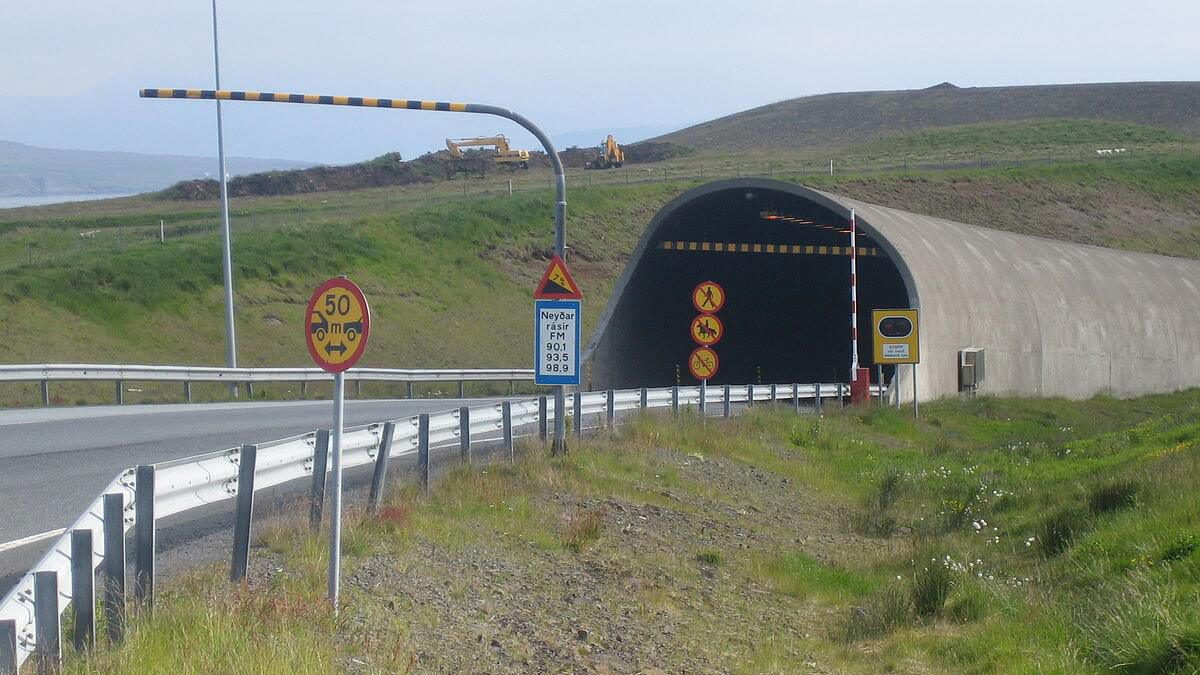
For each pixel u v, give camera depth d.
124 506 8.64
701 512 18.39
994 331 41.75
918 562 16.44
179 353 42.84
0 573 10.53
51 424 23.23
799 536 18.58
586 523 14.87
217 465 10.28
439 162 115.00
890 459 27.11
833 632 13.30
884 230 38.91
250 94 16.92
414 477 15.40
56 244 59.47
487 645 10.23
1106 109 167.00
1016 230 88.31
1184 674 9.80
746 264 46.91
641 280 42.19
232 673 7.70
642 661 10.98
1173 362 51.12
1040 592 14.13
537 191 78.88
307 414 27.44
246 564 10.34
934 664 11.63
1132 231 91.94
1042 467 25.70
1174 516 15.38
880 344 34.06
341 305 9.57
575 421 21.44
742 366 48.06
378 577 11.09
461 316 55.59
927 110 182.50
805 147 162.88
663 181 93.38
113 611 8.27
